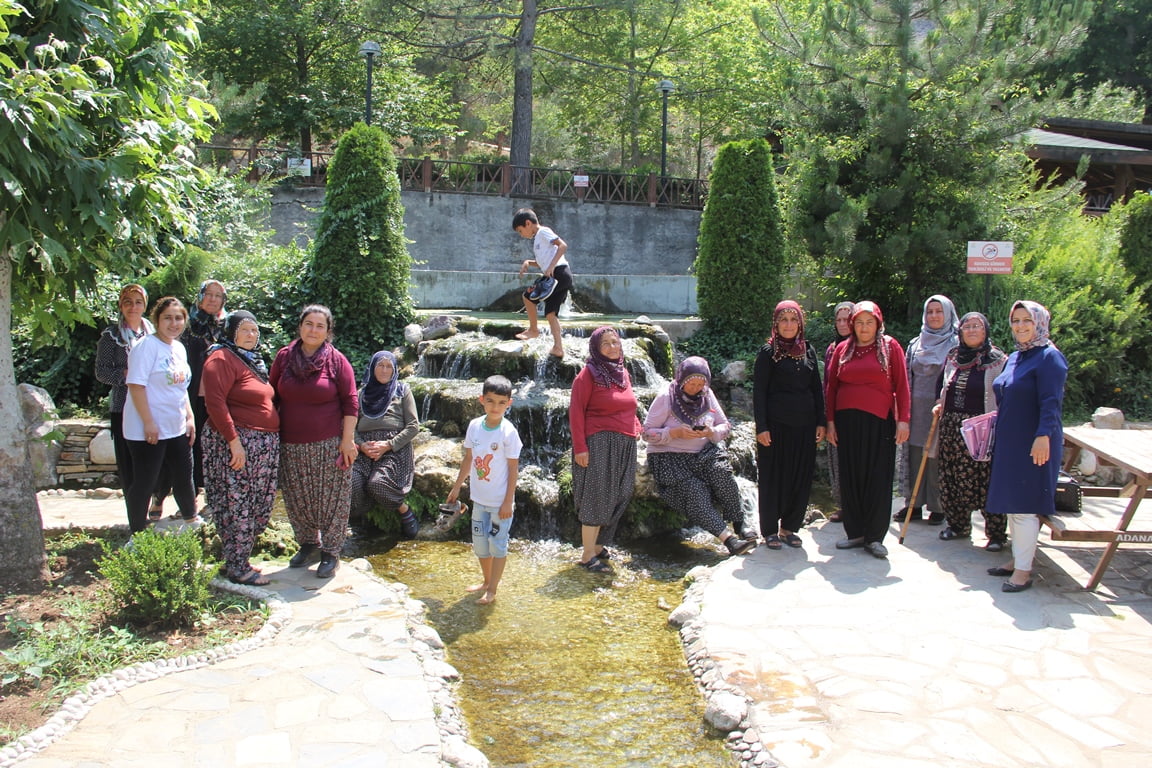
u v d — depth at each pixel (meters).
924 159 10.59
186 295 8.58
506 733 3.84
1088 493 6.11
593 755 3.66
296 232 17.53
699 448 6.43
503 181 19.02
